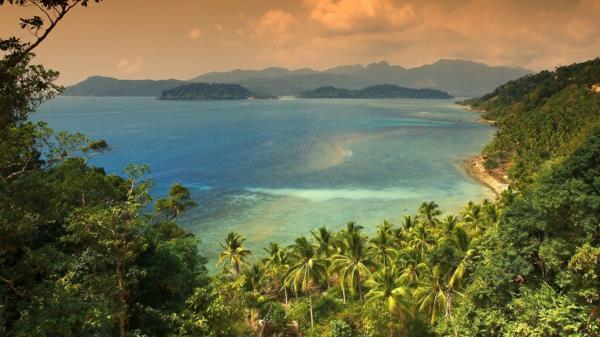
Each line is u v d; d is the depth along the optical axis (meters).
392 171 148.38
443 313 45.50
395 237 67.81
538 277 33.59
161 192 121.75
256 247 85.25
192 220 101.12
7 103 17.75
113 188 40.31
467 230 68.62
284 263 63.44
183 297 39.84
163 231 58.56
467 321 34.56
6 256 20.95
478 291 33.84
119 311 26.95
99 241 26.38
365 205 111.12
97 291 26.00
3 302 19.97
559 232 32.53
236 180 138.38
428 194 120.12
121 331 27.62
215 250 84.31
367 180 136.12
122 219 28.41
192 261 47.53
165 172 149.88
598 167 32.81
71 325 20.41
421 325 47.09
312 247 57.78
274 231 93.94
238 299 32.56
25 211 19.94
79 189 34.81
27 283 20.45
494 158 158.38
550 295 30.45
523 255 32.62
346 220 100.31
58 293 20.41
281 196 120.00
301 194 121.69
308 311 56.31
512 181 115.75
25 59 17.80
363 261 56.56
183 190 63.22
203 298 32.06
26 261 20.14
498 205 76.25
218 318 31.19
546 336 29.72
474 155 177.12
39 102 19.47
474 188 125.81
